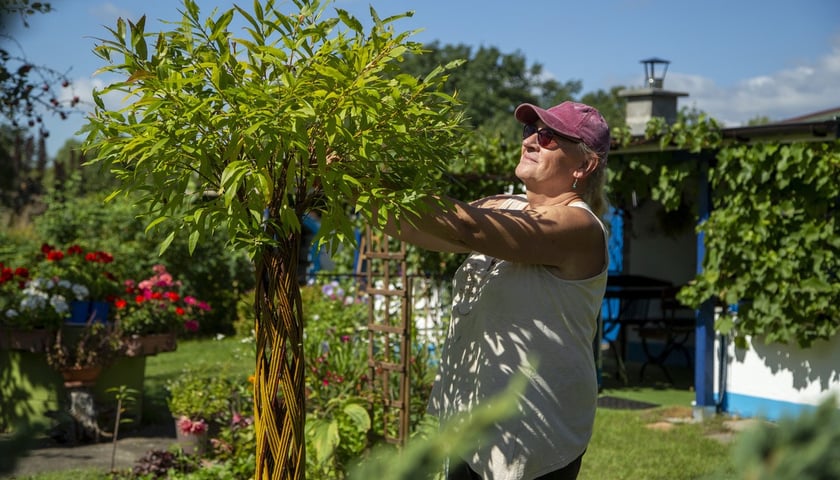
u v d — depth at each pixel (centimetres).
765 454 60
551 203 252
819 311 739
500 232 225
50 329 664
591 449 659
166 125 204
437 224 224
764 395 796
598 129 246
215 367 911
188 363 1007
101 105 212
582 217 235
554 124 243
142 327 726
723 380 824
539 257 231
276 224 219
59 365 659
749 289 773
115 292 759
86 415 671
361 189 218
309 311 834
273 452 227
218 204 215
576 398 235
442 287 898
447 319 808
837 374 746
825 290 730
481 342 241
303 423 232
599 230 238
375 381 605
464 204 227
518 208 264
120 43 206
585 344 240
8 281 685
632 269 1220
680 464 605
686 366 1174
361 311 783
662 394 949
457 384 247
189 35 211
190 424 604
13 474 76
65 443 656
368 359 579
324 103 199
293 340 229
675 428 748
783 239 752
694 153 836
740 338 795
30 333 658
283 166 217
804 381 767
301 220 234
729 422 778
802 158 726
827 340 742
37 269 756
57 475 552
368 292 580
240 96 194
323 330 704
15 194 1842
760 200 761
